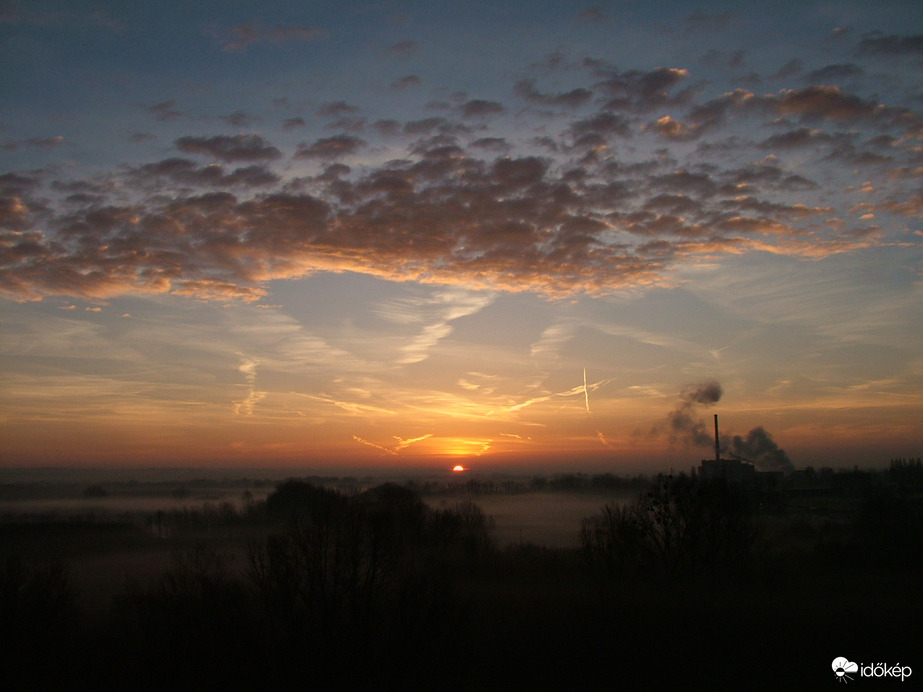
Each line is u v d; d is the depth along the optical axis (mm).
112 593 30484
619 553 37156
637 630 23844
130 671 19625
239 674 17672
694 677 19781
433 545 45500
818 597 29250
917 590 30422
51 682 20297
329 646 17625
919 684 19000
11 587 21719
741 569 35094
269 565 18953
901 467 104125
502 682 19562
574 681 19516
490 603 27750
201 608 18516
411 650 17719
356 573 18328
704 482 38094
